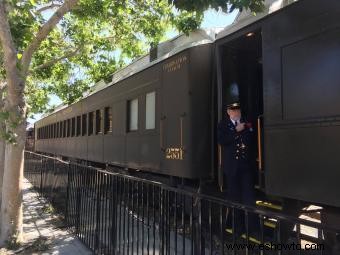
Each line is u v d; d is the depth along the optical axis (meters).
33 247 6.71
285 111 4.52
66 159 19.50
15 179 6.99
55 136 22.39
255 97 6.29
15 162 6.97
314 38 4.19
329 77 3.98
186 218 4.33
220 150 6.02
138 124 9.34
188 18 7.34
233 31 5.62
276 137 4.62
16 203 6.98
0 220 7.35
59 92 15.88
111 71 12.96
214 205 3.95
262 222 3.17
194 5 4.63
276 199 5.53
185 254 4.28
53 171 10.49
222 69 6.03
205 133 6.63
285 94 4.53
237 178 5.68
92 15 9.65
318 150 4.06
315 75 4.15
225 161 5.78
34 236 7.44
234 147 5.67
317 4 4.18
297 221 2.84
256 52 6.34
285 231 3.16
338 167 3.83
